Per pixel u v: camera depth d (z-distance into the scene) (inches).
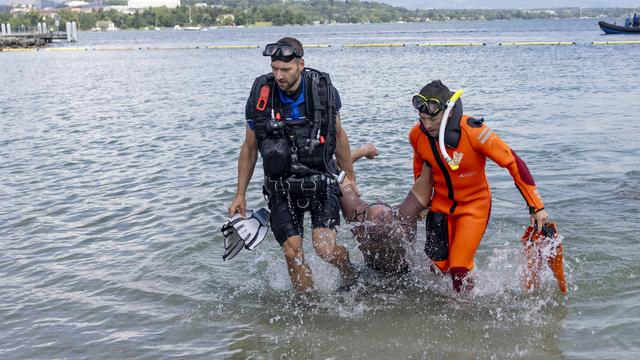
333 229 192.5
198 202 297.0
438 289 198.8
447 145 178.9
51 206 303.4
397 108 599.5
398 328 175.8
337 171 200.4
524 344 163.6
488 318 178.9
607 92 682.2
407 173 331.6
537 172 330.6
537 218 183.2
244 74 1168.8
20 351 169.6
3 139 506.6
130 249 241.4
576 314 178.1
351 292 198.5
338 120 191.6
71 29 3408.0
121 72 1309.1
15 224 277.3
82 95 860.0
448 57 1465.3
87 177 361.1
